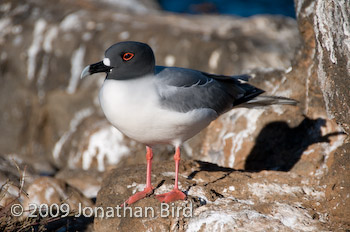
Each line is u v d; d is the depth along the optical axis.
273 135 11.61
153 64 8.41
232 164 12.00
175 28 20.34
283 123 11.59
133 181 9.66
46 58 20.23
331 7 8.06
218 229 7.92
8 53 20.50
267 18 22.08
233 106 9.69
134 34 19.62
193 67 18.73
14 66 20.48
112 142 16.88
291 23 22.12
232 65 18.33
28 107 20.31
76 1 22.98
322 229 8.02
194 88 8.80
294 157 10.83
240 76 10.15
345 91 8.09
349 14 7.72
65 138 18.61
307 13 10.77
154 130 8.46
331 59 8.25
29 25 20.80
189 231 8.16
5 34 20.78
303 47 11.70
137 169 10.18
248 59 18.36
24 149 20.23
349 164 8.22
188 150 13.52
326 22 8.25
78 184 13.83
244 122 12.13
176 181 8.92
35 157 19.61
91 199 12.18
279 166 11.21
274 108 11.77
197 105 8.74
